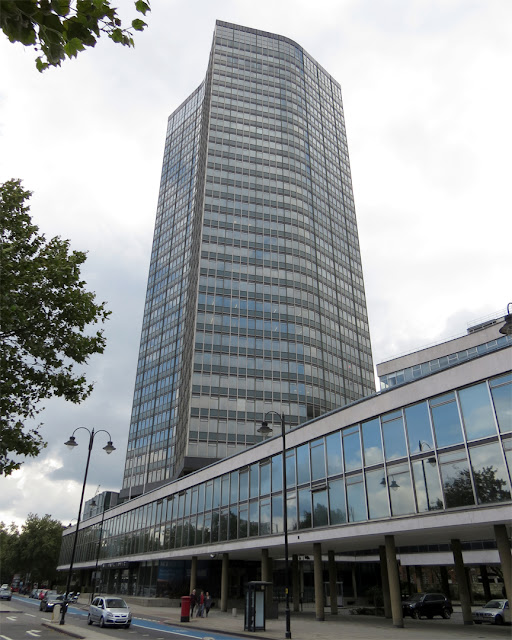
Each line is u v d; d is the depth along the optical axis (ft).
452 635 60.85
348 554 157.69
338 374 274.36
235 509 114.21
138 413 378.12
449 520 61.52
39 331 54.85
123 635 71.26
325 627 77.51
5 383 53.01
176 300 385.09
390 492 71.46
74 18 13.29
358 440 79.82
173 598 153.38
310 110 349.82
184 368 264.72
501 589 172.86
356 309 319.88
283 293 265.75
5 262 51.60
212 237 266.77
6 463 53.88
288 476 96.68
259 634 69.72
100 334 59.62
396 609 71.56
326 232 316.19
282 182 298.97
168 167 485.56
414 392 70.85
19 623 93.40
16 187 58.29
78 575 276.62
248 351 243.81
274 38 353.31
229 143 298.56
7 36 12.60
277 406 235.81
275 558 140.97
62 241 59.52
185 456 214.07
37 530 307.99
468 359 63.93
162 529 156.66
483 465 59.21
